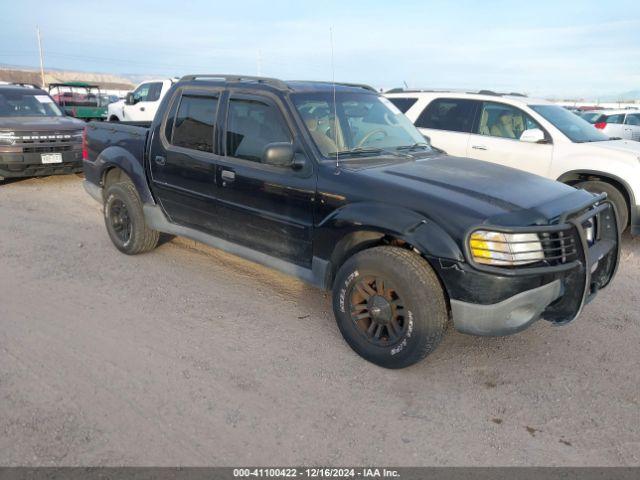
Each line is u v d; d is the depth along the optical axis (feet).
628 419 10.06
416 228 10.66
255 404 10.19
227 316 13.92
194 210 15.66
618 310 15.08
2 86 33.71
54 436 9.09
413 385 11.02
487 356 12.27
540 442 9.37
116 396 10.28
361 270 11.37
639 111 54.13
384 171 12.27
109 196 18.21
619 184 21.36
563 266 10.41
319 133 13.09
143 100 54.03
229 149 14.44
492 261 10.07
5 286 15.42
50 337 12.51
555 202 11.26
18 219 23.07
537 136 22.56
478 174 12.67
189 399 10.27
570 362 12.12
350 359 11.95
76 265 17.31
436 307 10.64
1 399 10.05
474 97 25.14
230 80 14.93
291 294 15.44
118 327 13.12
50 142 29.45
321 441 9.24
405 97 27.66
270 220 13.51
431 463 8.79
